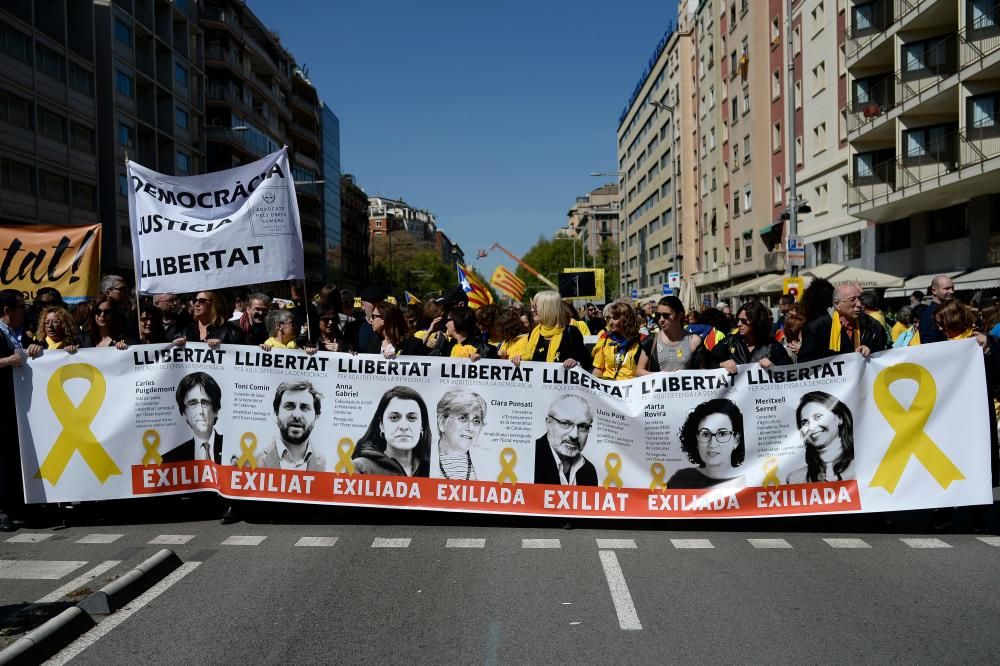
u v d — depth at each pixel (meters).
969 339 7.62
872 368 7.68
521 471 7.87
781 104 44.97
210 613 5.52
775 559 6.75
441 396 7.93
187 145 63.47
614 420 7.82
